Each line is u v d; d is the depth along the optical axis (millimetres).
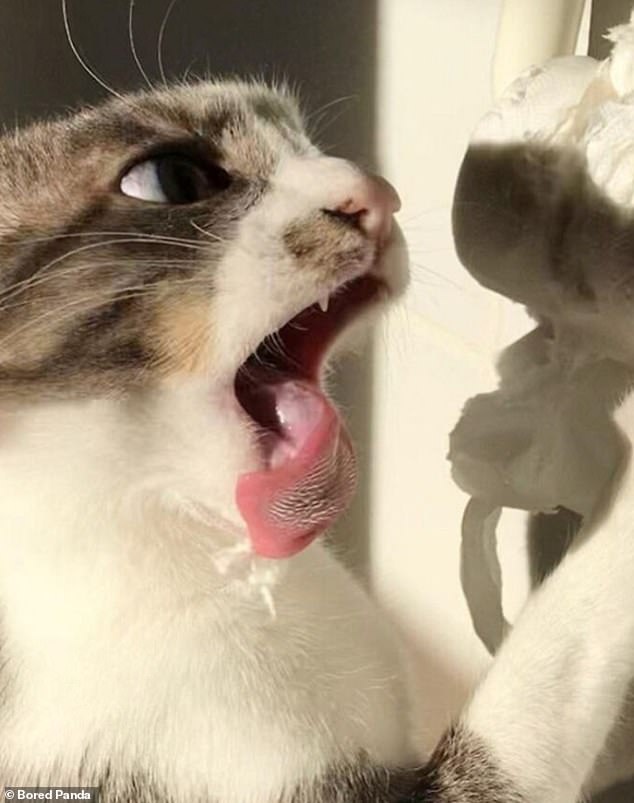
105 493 341
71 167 341
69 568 344
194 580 345
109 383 333
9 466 341
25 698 347
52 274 331
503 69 303
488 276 300
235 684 341
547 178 282
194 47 489
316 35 424
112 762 339
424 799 332
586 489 314
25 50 584
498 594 346
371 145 408
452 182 376
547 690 321
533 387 314
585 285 283
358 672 353
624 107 273
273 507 328
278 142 345
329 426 330
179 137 338
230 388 331
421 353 403
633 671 318
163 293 324
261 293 321
